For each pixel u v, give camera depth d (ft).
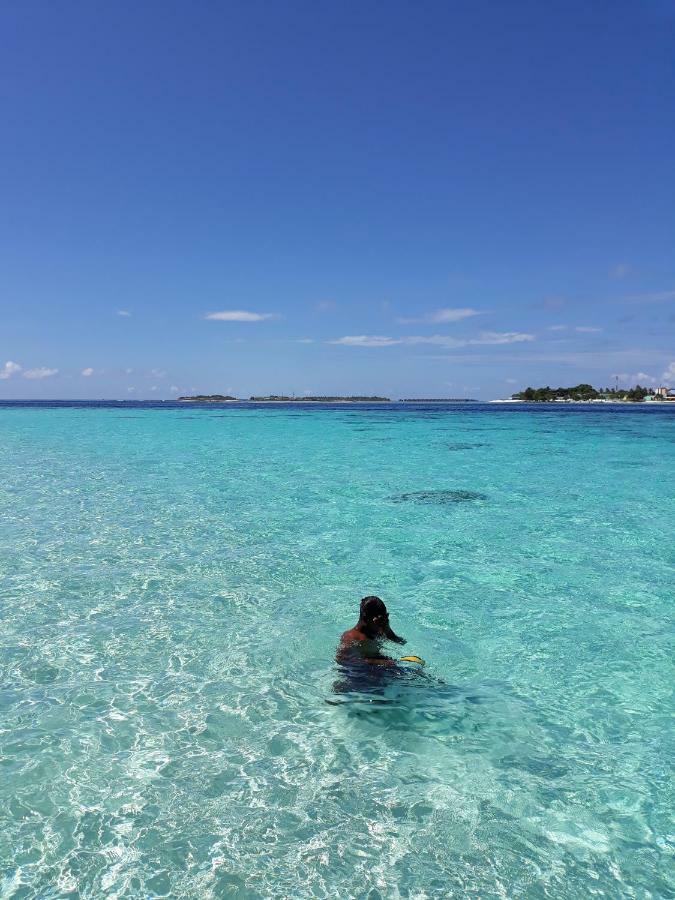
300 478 54.95
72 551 29.99
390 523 36.47
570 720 14.76
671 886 9.64
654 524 36.35
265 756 13.07
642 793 11.95
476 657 18.42
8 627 20.43
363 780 12.28
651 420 179.22
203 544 31.42
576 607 22.76
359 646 17.84
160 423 156.87
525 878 9.78
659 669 17.69
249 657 18.21
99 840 10.53
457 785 12.14
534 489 49.06
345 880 9.70
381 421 171.94
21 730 14.06
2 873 9.78
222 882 9.65
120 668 17.44
